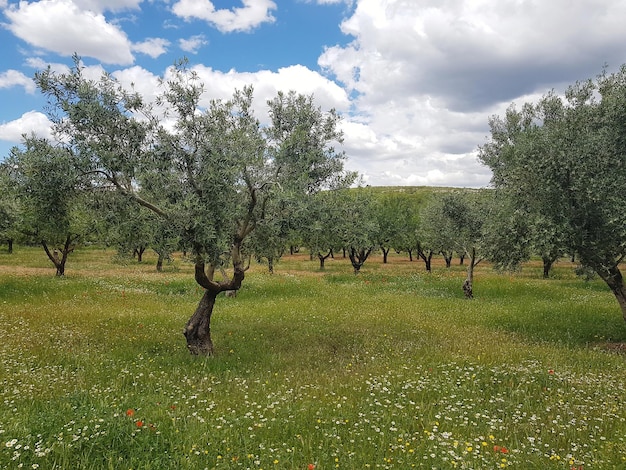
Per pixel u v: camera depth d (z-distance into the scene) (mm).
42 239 31422
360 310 20672
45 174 10328
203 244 10469
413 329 16109
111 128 10945
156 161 10711
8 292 22812
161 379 9500
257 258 15656
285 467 5730
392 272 46594
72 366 10484
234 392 8945
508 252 15180
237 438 6406
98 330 14531
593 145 12758
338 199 13070
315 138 13250
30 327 14375
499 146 24547
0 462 5211
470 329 16406
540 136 13609
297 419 7301
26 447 5352
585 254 13531
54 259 32594
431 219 29922
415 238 50094
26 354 10992
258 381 9492
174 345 13102
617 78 14453
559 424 7297
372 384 9328
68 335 13336
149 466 5426
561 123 14672
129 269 45062
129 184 11328
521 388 9219
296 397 8492
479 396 8852
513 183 14336
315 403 8109
